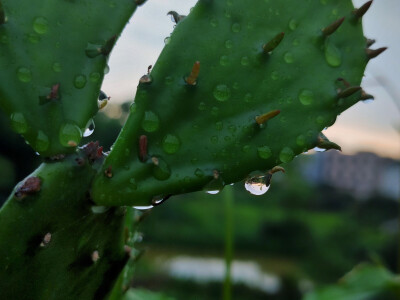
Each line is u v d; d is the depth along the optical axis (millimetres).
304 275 1876
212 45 110
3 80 103
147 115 104
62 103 105
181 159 105
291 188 2887
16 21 106
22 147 1575
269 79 112
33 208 99
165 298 229
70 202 101
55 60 107
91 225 104
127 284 139
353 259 1891
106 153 110
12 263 100
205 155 106
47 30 107
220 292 1519
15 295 102
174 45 109
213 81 109
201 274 1903
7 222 98
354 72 117
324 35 116
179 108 106
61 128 103
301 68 114
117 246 110
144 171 102
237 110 109
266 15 115
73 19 109
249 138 108
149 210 139
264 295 1542
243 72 111
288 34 115
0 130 1528
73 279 107
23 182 99
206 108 108
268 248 2660
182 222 2729
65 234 103
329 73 116
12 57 104
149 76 106
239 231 2676
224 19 112
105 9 112
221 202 2973
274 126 110
